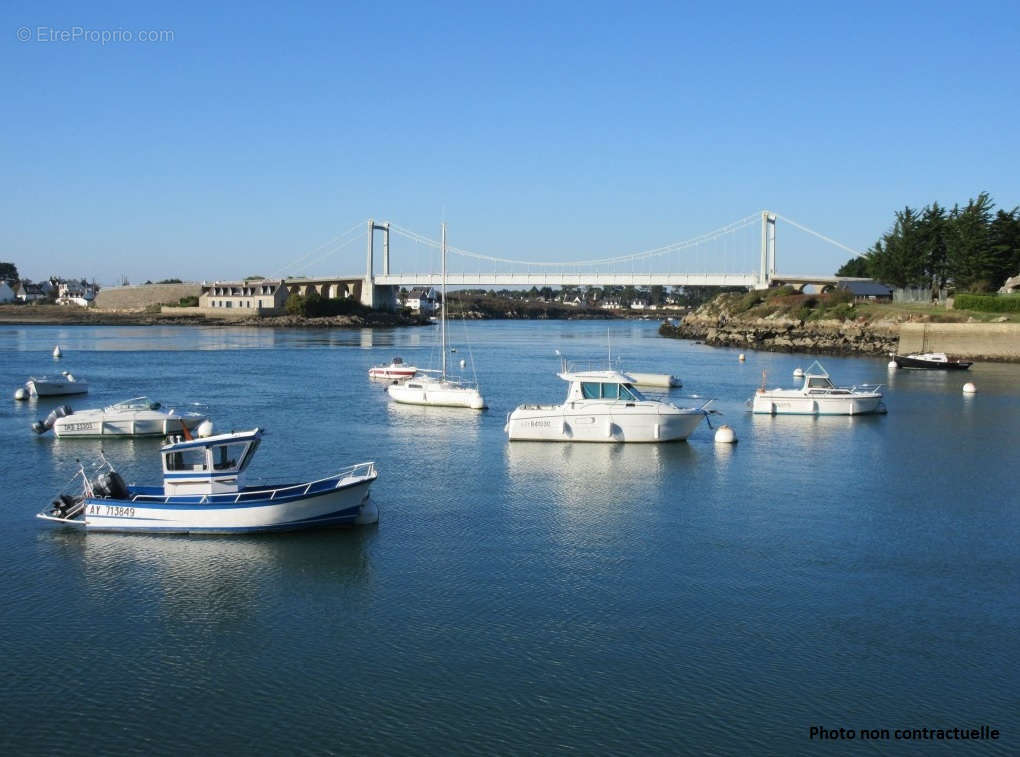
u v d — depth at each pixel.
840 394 52.81
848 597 22.34
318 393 62.81
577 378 43.41
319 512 26.92
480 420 50.62
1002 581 23.56
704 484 34.06
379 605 21.61
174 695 17.42
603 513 29.73
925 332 96.44
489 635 19.97
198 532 26.59
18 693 17.45
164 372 77.94
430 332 175.25
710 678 18.11
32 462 37.38
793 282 160.50
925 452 40.88
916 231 121.38
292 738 15.98
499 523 28.36
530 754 15.52
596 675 18.20
